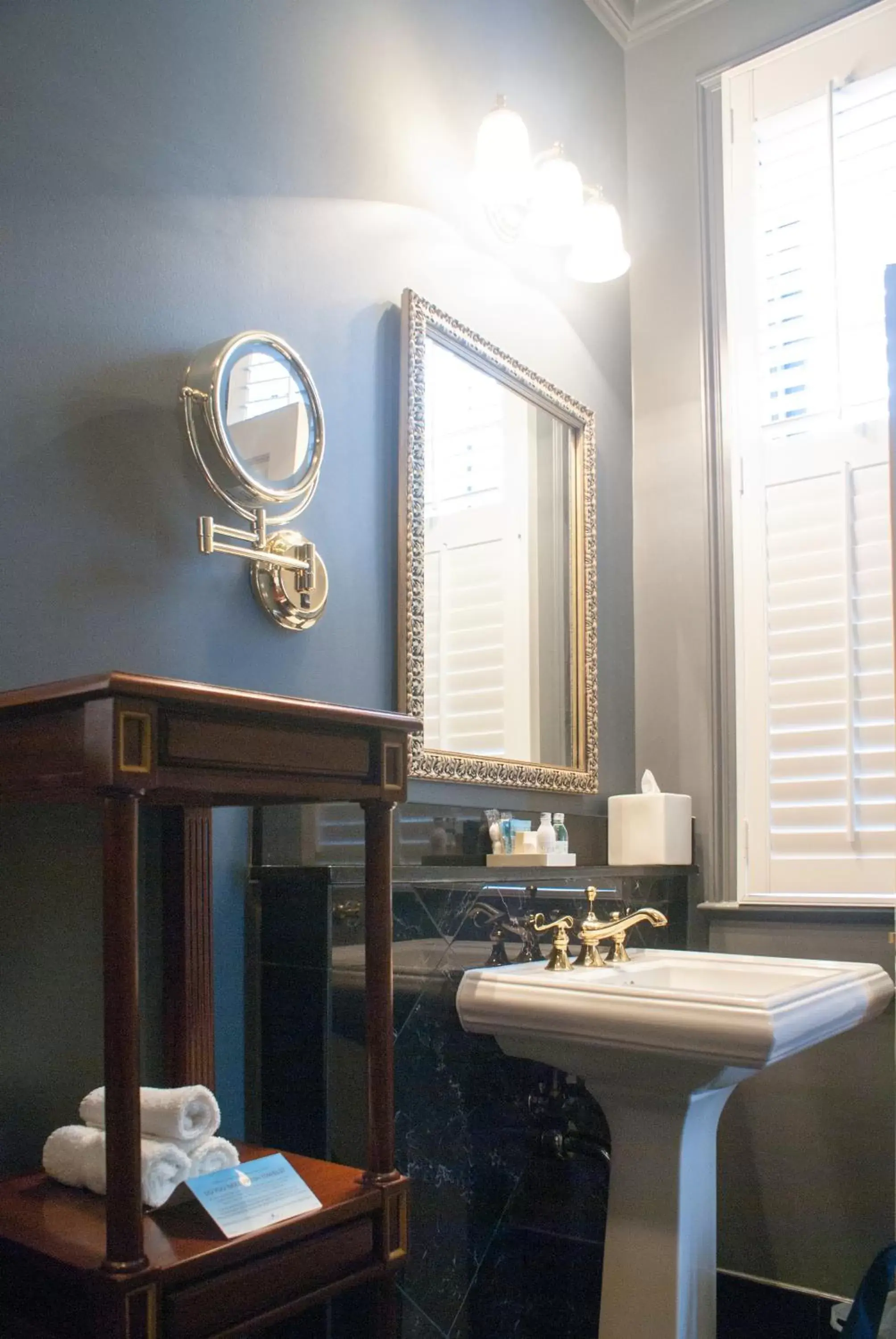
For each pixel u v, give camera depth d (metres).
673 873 2.38
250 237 1.72
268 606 1.67
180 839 1.46
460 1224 1.76
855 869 2.31
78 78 1.48
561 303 2.52
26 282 1.39
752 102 2.65
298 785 1.20
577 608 2.42
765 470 2.53
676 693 2.58
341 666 1.82
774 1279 2.23
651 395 2.73
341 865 1.58
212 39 1.69
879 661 2.33
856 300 2.46
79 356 1.45
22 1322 1.05
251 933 1.63
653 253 2.77
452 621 2.04
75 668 1.40
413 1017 1.68
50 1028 1.34
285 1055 1.57
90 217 1.48
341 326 1.88
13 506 1.35
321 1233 1.19
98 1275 0.97
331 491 1.83
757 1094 2.29
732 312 2.62
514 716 2.19
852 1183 2.18
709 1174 1.75
